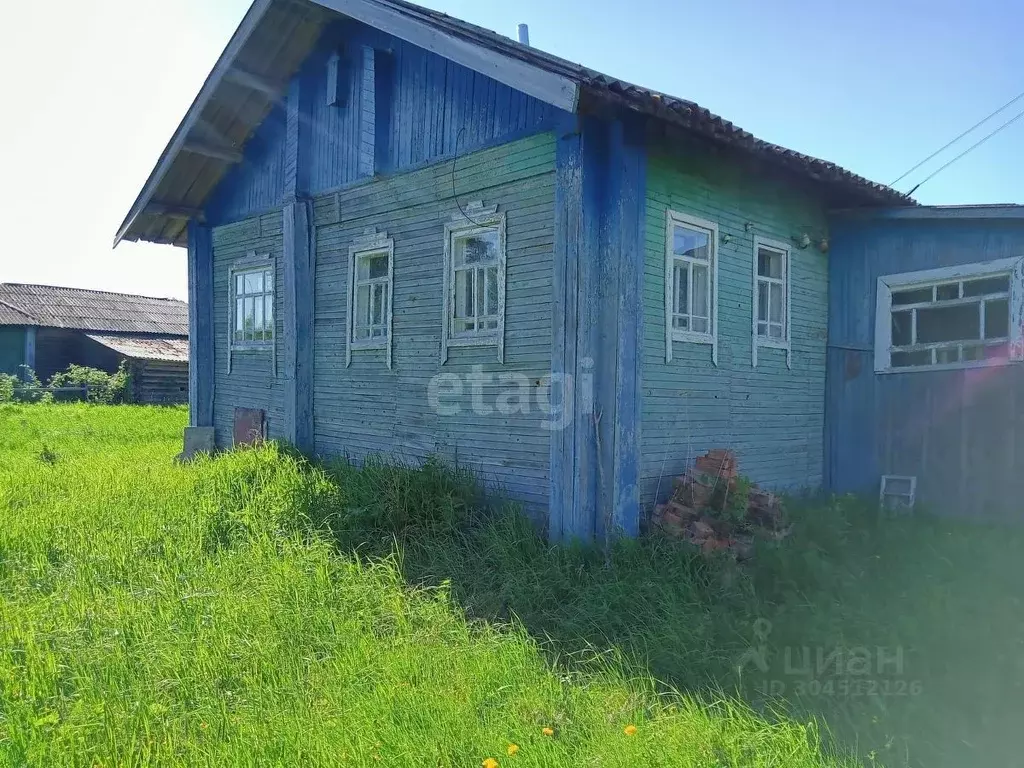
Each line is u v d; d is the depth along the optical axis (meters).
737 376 7.28
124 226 10.80
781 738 3.09
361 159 8.17
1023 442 7.17
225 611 4.36
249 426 9.98
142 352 25.39
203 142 9.68
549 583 5.05
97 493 7.17
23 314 26.73
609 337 5.87
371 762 2.89
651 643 4.10
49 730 3.12
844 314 8.50
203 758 2.96
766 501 6.19
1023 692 3.60
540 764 2.88
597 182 5.95
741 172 7.20
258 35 8.39
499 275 6.67
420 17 6.68
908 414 7.98
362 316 8.49
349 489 6.75
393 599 4.69
